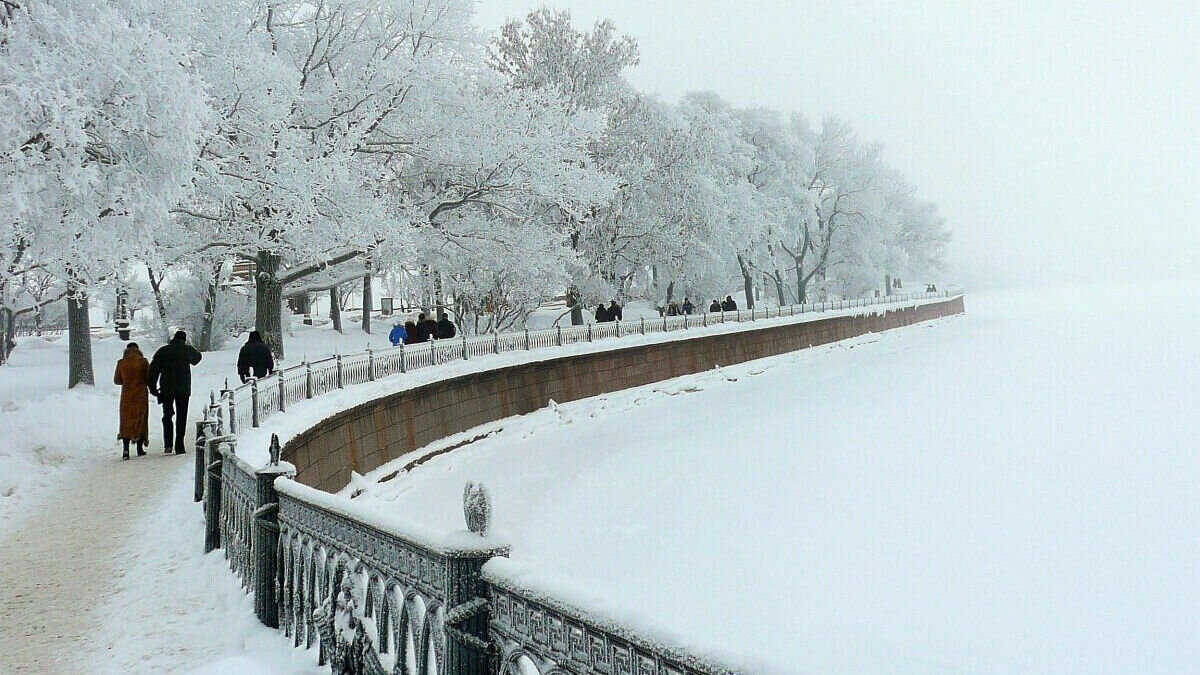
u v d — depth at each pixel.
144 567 7.90
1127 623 13.95
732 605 14.45
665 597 14.76
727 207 45.78
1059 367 49.22
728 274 55.44
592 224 38.62
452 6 27.30
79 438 15.09
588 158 30.97
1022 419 33.66
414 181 30.03
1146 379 43.88
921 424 32.56
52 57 13.68
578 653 2.75
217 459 8.43
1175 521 19.84
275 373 15.51
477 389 26.55
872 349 59.59
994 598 15.17
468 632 3.24
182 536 8.95
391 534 3.94
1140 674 12.09
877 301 71.06
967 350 59.09
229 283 38.22
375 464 20.38
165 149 15.35
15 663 5.68
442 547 3.33
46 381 26.16
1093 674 11.97
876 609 14.52
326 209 24.45
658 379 37.94
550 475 23.52
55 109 13.21
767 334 48.94
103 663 5.62
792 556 17.42
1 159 13.66
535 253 30.80
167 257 25.02
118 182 15.23
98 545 8.77
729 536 18.66
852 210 67.38
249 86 21.67
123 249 15.81
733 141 56.78
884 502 21.58
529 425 28.27
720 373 42.19
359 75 26.53
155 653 5.73
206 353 34.38
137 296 39.56
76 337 23.59
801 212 63.22
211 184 21.92
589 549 17.64
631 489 22.52
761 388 40.94
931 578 16.16
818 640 12.98
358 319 59.41
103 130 14.91
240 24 24.28
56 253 15.31
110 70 14.30
